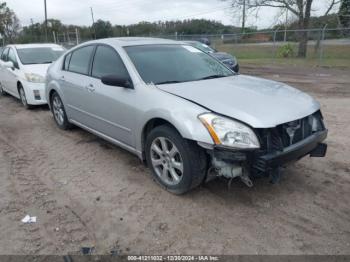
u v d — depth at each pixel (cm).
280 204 335
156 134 347
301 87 1039
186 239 286
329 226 301
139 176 400
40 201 348
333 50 2441
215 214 320
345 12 2548
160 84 374
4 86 903
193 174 323
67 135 560
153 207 333
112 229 300
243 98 334
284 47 2338
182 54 448
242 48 2508
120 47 419
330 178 389
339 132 550
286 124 310
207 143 297
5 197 357
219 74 436
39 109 757
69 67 525
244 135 290
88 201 347
